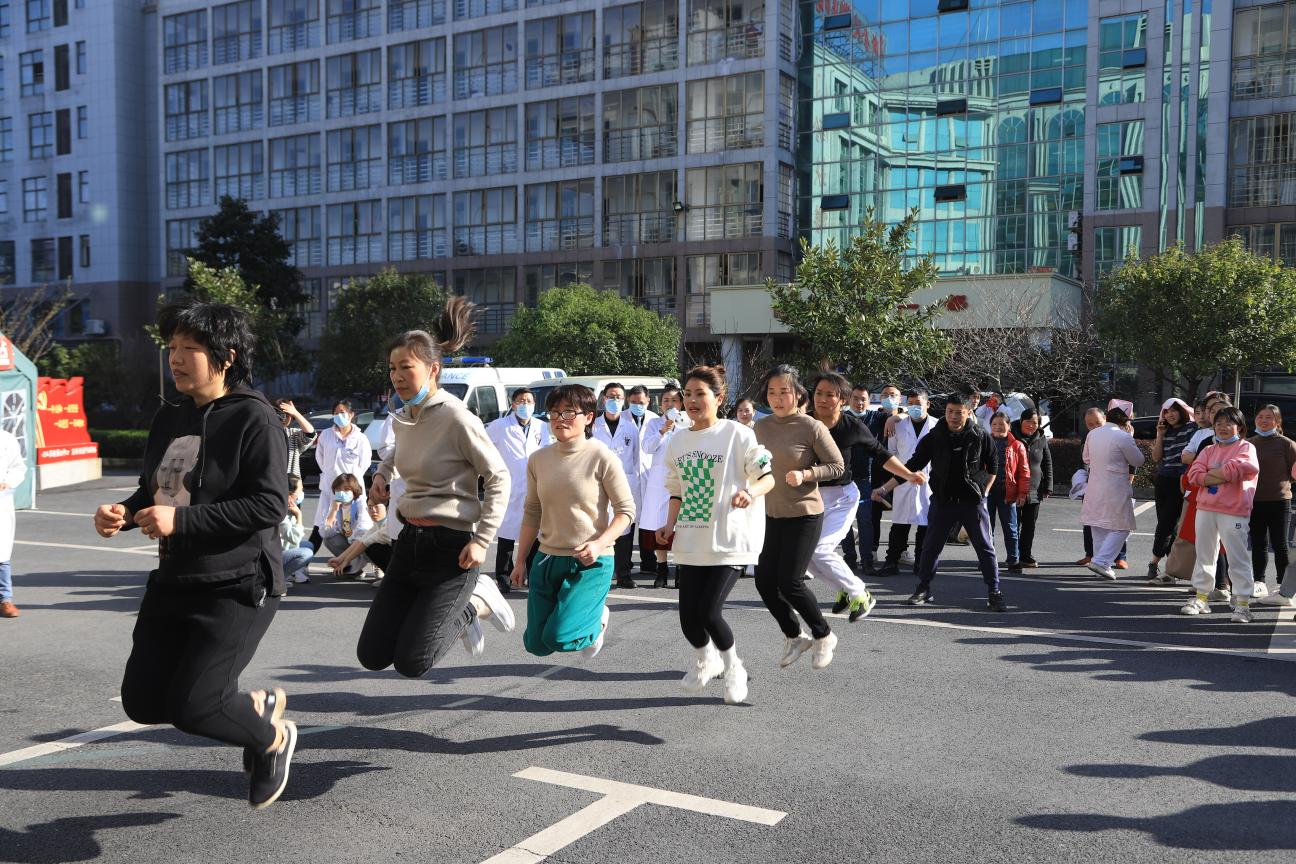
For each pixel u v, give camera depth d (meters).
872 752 4.82
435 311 34.94
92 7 51.19
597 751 4.82
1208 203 31.41
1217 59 31.20
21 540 12.61
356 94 44.94
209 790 4.33
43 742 5.01
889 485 10.25
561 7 40.12
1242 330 21.86
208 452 3.51
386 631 4.45
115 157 51.19
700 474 5.36
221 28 48.12
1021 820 4.01
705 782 4.41
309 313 46.44
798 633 6.06
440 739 5.01
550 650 5.15
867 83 36.38
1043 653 6.85
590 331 29.41
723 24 37.12
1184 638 7.37
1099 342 24.97
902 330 23.22
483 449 4.42
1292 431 20.45
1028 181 33.94
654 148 38.53
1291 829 3.94
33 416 16.31
